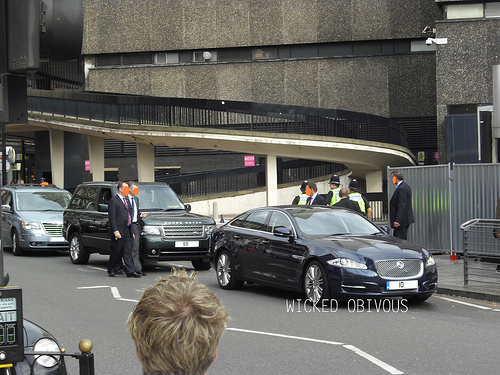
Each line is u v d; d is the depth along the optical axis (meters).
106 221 16.67
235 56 43.00
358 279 10.66
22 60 3.56
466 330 9.08
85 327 9.52
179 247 15.80
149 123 31.38
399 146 32.62
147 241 15.60
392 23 40.69
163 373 1.97
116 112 32.12
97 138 35.19
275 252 12.02
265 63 42.38
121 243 15.07
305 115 30.36
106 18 43.62
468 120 32.09
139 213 16.31
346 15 41.22
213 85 42.94
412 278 10.87
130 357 7.78
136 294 12.59
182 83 43.19
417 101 40.75
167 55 43.59
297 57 42.22
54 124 34.38
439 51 32.62
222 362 7.39
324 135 30.45
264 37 42.25
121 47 43.56
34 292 12.81
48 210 20.98
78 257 17.81
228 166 44.12
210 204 36.41
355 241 11.38
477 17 32.22
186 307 1.99
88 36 43.59
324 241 11.38
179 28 43.09
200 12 42.88
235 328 9.27
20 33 3.56
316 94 41.81
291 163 36.94
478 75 32.22
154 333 1.95
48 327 9.51
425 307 11.07
